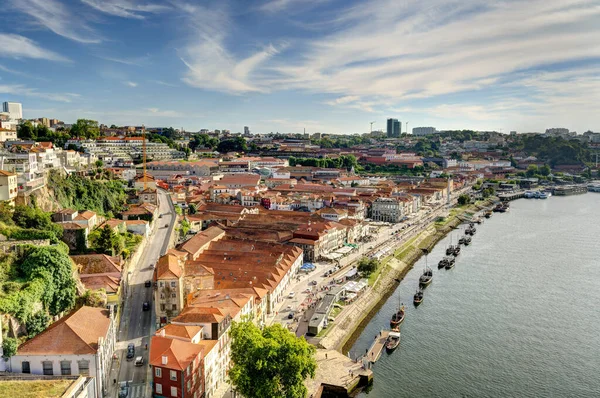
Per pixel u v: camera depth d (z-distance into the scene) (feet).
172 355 356.18
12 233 496.23
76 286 442.09
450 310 638.12
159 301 469.57
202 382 376.48
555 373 481.87
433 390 449.48
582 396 442.91
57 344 343.87
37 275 398.42
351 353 513.86
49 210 630.33
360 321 592.19
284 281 638.53
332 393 436.35
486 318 612.70
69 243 559.79
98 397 346.13
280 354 362.53
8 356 331.16
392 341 533.14
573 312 634.02
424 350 524.52
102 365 359.46
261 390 348.59
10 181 550.77
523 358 510.17
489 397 439.63
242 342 378.94
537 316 620.08
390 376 471.21
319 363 473.67
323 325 546.67
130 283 567.59
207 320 414.21
